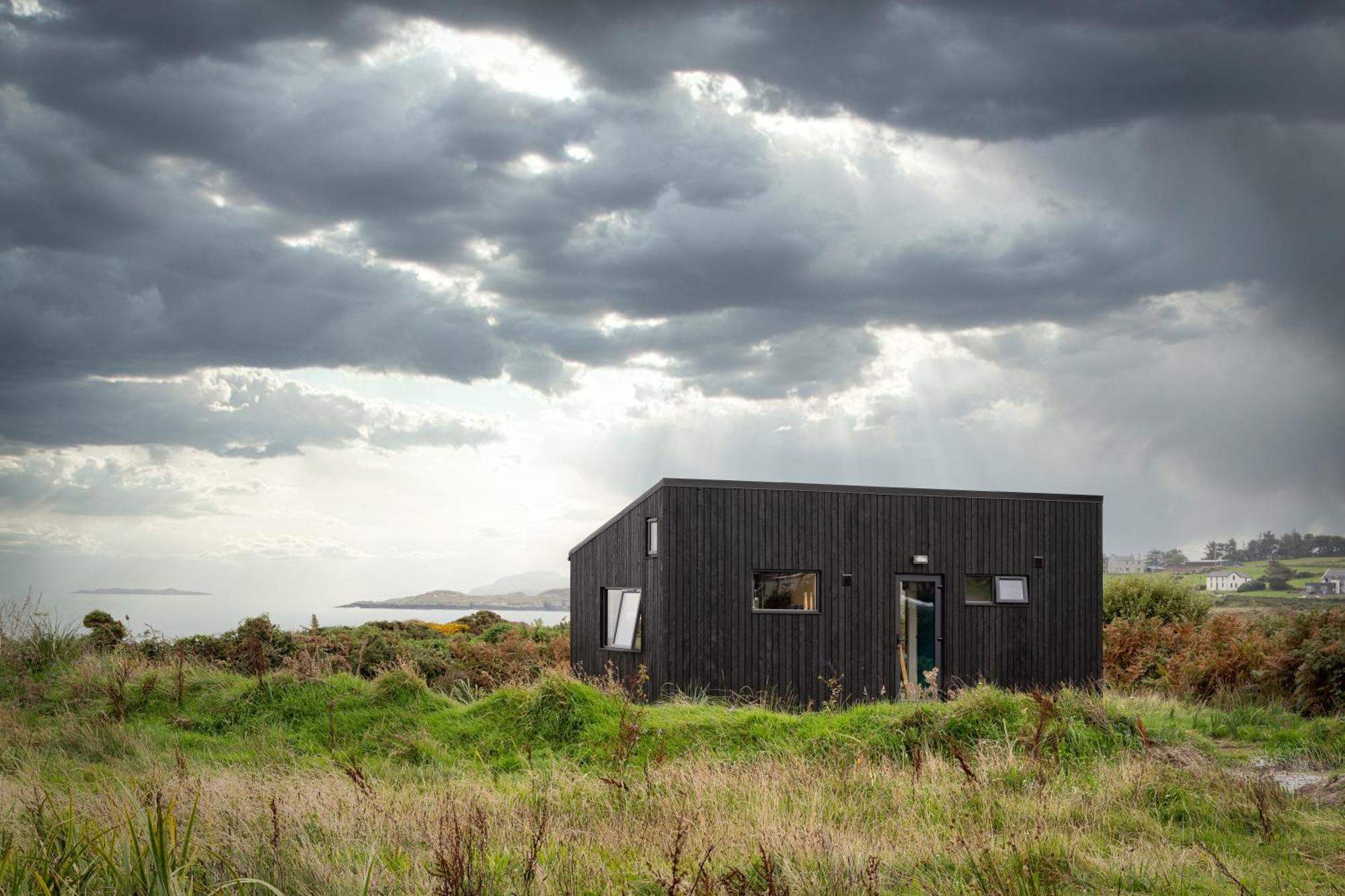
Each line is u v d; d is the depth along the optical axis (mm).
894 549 18750
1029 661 19375
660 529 17625
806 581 18312
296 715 12242
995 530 19391
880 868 5938
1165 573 27562
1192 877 6016
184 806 6855
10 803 6875
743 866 5914
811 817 6984
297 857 5750
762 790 7938
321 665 14789
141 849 5145
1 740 10758
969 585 19266
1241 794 7977
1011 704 10805
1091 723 10617
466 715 12219
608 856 6176
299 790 7695
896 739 10375
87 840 5254
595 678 16422
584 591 21594
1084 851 6320
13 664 14305
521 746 11125
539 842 5852
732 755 10359
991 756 9305
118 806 6227
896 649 18594
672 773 8758
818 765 9320
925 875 5891
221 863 5559
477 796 7691
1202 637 18641
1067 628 19688
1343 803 8133
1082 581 19859
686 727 11203
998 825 7105
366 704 12445
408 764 10633
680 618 17438
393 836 6543
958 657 18922
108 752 10836
